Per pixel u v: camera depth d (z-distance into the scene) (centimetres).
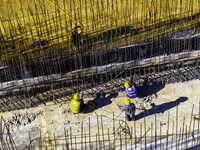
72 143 1382
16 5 1838
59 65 1495
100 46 1595
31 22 1738
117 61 1545
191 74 1568
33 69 1514
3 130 1395
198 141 1350
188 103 1494
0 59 1568
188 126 1412
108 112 1480
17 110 1505
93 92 1539
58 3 1839
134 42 1600
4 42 1631
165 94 1529
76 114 1479
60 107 1506
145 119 1449
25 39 1642
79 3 1828
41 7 1688
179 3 1766
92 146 1369
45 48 1590
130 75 1555
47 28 1630
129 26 1638
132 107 1394
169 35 1606
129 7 1758
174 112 1465
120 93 1540
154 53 1565
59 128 1441
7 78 1508
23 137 1421
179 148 1340
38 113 1492
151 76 1565
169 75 1564
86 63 1538
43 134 1427
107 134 1402
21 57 1500
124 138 1384
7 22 1742
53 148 1373
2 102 1503
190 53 1536
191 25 1609
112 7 1608
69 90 1535
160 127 1383
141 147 1335
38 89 1518
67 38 1600
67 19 1747
